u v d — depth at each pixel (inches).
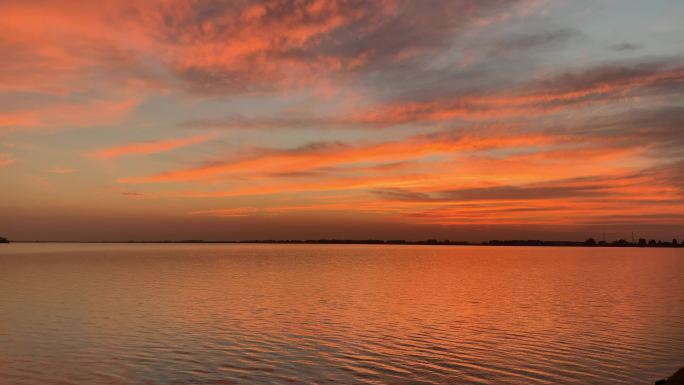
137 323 1545.3
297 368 1055.0
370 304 2038.6
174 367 1053.2
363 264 5664.4
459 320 1653.5
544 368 1072.2
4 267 4466.0
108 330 1432.1
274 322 1584.6
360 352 1194.6
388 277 3572.8
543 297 2341.3
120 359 1111.0
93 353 1160.8
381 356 1159.6
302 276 3575.3
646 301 2202.3
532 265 5728.3
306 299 2188.7
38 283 2859.3
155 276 3435.0
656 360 1142.3
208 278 3297.2
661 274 4111.7
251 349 1211.9
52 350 1188.5
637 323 1611.7
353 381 970.7
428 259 7726.4
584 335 1408.7
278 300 2142.0
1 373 1004.6
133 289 2544.3
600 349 1240.8
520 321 1641.2
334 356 1155.3
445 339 1347.2
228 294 2353.6
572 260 7588.6
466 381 979.9
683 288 2839.6
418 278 3499.0
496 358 1150.3
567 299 2263.8
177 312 1771.7
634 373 1041.5
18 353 1157.1
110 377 982.4
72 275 3491.6
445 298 2272.4
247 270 4220.0
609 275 3969.0
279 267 4781.0
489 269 4788.4
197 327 1486.2
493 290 2672.2
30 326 1488.7
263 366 1067.3
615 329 1503.4
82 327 1476.4
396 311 1845.5
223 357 1133.7
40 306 1902.1
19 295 2260.1
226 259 6752.0
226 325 1523.1
